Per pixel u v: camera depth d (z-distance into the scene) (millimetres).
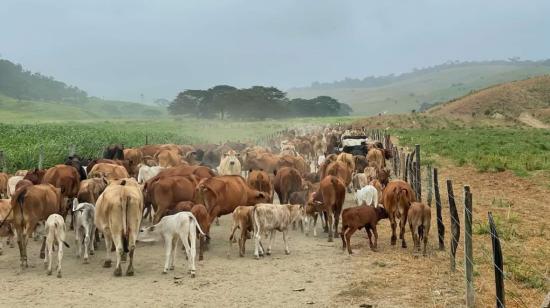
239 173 24609
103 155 30359
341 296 11633
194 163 30109
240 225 15312
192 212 15133
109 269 14086
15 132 51500
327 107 177750
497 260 9242
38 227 17234
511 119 97938
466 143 47875
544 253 14164
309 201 17734
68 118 188250
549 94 118938
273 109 144000
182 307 11195
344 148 33781
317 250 15906
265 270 13867
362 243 16469
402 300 11203
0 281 12961
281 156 27266
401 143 51125
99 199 13828
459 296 11266
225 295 11922
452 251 12812
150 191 17203
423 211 14594
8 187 20375
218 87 153750
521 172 27328
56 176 18297
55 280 13070
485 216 18844
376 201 18922
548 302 7309
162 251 16109
